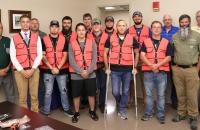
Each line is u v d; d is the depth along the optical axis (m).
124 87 3.94
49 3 4.91
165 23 4.25
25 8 4.51
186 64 3.57
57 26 3.96
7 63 3.96
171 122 3.84
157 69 3.70
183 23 3.60
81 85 3.90
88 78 3.88
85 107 4.57
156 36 3.76
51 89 4.03
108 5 5.37
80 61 3.81
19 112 2.36
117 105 4.31
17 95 4.32
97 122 3.88
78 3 5.50
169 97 4.76
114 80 3.91
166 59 3.68
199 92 4.07
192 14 4.34
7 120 2.17
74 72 3.83
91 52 3.87
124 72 3.87
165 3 4.60
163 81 3.77
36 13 4.70
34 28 4.19
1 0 4.15
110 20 4.24
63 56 3.97
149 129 3.60
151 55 3.74
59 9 5.11
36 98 3.86
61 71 4.00
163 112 3.86
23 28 3.67
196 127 3.56
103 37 4.18
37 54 3.74
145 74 3.82
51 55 3.93
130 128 3.64
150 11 4.79
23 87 3.74
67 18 4.34
